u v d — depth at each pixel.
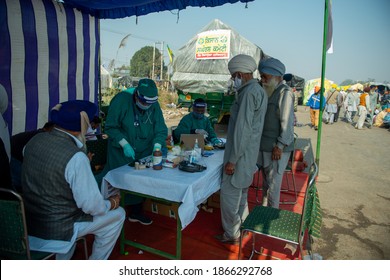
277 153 3.47
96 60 5.74
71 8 5.07
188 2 4.40
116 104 3.24
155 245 3.28
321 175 6.34
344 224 4.14
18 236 2.06
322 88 3.60
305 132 12.45
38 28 4.58
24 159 2.23
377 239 3.76
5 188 2.06
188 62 12.39
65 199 2.21
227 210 3.23
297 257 3.20
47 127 3.02
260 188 5.23
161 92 24.50
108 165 3.47
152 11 4.90
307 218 2.66
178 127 4.57
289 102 3.39
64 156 2.12
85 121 2.24
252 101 2.88
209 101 11.05
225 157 3.16
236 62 2.97
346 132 12.79
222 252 3.22
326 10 3.46
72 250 2.61
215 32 11.64
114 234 2.67
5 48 4.19
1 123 2.66
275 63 3.48
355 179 6.20
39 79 4.69
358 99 15.93
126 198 3.36
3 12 4.13
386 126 14.75
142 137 3.40
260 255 3.21
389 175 6.57
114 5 4.86
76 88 5.37
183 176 2.83
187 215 2.58
